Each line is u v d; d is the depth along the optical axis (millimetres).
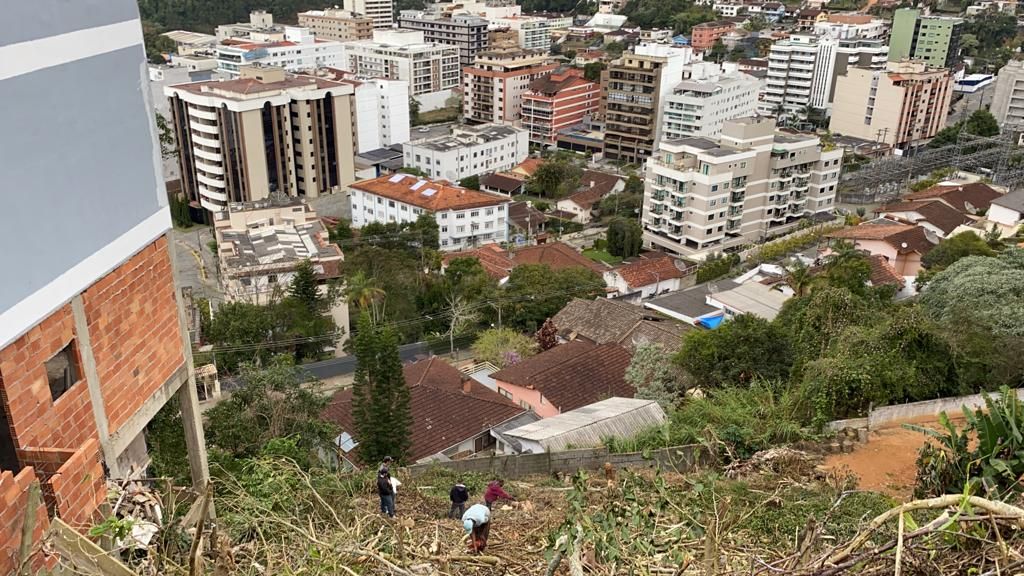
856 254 38062
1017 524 4234
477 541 8031
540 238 56781
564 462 14758
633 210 61969
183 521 6656
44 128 5613
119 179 6578
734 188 52688
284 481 9312
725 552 5789
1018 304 20641
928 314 23328
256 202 47562
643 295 43594
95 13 6117
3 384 5379
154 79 72188
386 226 48875
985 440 8680
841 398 15898
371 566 6285
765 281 40719
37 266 5621
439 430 22859
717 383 20891
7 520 5000
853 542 4500
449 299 38531
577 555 5145
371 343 19688
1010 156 63969
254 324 33656
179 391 8016
